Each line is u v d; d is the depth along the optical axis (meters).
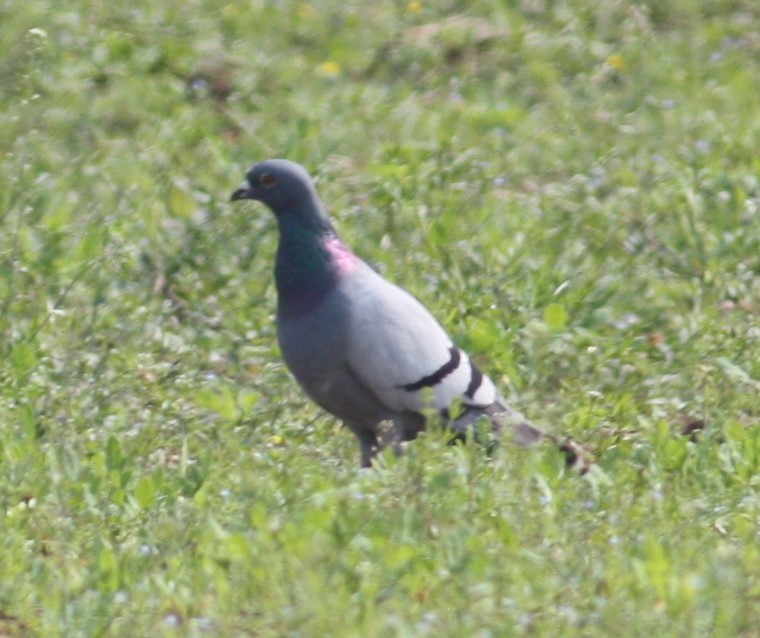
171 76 24.73
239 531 11.60
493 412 13.80
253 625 10.55
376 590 10.74
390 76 26.17
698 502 12.53
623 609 10.55
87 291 17.03
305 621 10.29
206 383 15.39
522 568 11.02
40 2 25.83
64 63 24.19
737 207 19.33
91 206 19.53
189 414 14.66
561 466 12.79
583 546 11.48
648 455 13.62
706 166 21.22
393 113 24.02
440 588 10.78
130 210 19.38
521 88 25.47
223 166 20.81
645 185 20.64
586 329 16.58
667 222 19.42
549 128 23.53
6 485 12.64
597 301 17.03
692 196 19.19
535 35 27.06
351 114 23.94
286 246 13.48
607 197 20.42
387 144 21.92
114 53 24.88
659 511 12.34
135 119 23.22
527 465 12.68
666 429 13.63
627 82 25.70
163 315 16.73
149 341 16.16
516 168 21.67
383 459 12.98
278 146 22.28
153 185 20.25
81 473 12.92
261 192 13.53
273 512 12.23
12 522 12.10
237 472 12.94
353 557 11.22
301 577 10.77
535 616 10.49
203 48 25.70
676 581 10.73
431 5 28.48
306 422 14.73
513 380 15.38
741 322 16.78
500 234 18.53
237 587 10.91
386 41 26.97
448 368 13.54
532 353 15.57
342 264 13.50
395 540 11.41
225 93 24.67
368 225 19.02
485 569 11.01
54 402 14.57
